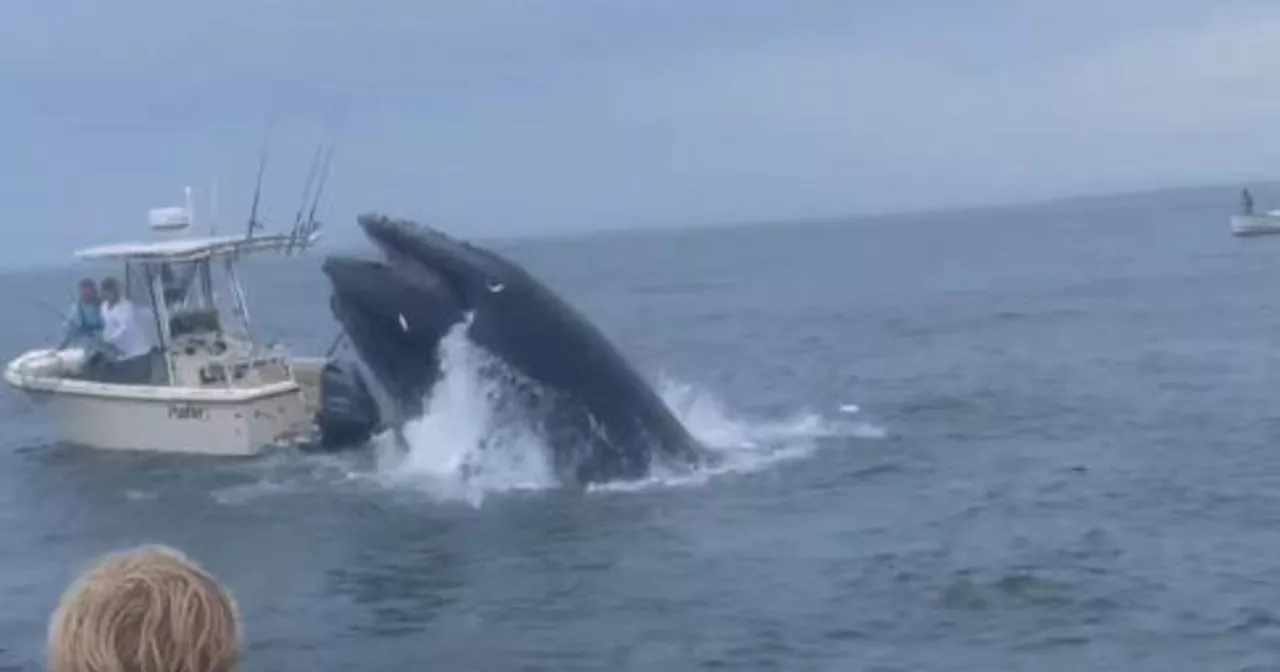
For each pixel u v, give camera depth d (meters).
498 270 26.34
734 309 76.19
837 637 16.88
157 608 4.23
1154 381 37.31
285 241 31.77
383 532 23.06
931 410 33.91
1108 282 81.56
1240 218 131.50
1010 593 18.28
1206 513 22.19
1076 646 16.27
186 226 31.30
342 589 19.95
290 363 31.27
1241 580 18.45
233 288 31.69
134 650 4.17
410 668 16.42
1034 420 31.73
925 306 71.00
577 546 21.70
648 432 26.38
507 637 17.41
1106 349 45.84
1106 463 26.41
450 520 23.58
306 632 17.97
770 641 16.81
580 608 18.48
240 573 21.08
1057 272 95.69
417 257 26.55
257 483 26.81
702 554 20.86
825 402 35.97
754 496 24.62
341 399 28.81
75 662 4.17
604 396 26.09
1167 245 128.00
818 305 76.06
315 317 74.75
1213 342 46.34
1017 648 16.28
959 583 18.77
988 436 29.97
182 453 29.39
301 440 29.30
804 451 28.62
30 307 119.06
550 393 25.91
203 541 23.08
